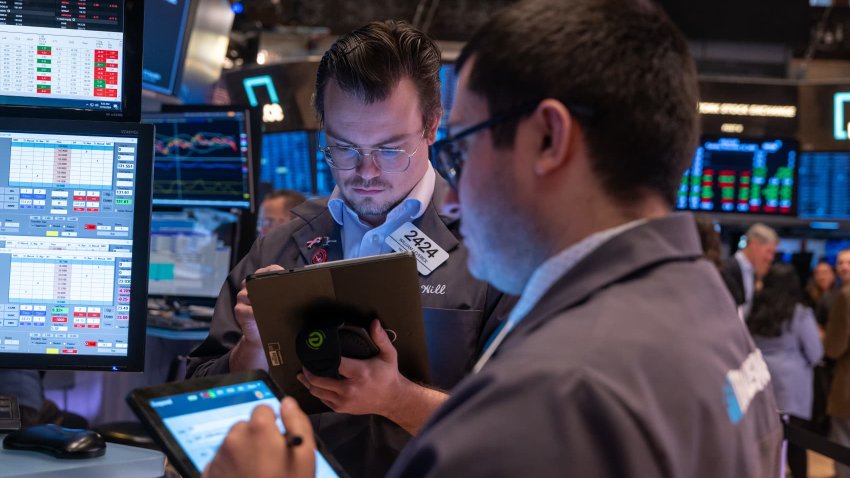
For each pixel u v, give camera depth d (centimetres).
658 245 86
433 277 169
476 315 165
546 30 86
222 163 295
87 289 164
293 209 187
